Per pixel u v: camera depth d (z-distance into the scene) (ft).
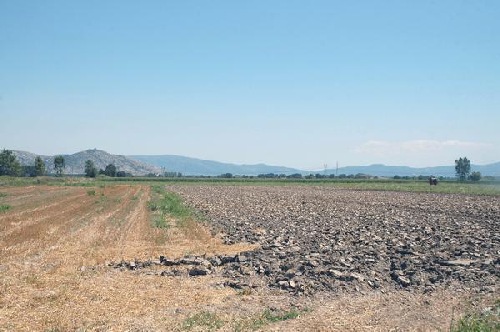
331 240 86.94
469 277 56.80
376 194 243.81
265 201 190.60
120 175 629.51
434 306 46.60
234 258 69.56
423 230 101.04
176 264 66.95
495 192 246.68
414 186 337.52
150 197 205.26
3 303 46.85
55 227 104.63
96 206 158.71
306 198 210.59
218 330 39.91
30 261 67.77
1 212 137.49
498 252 73.10
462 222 116.16
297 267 62.28
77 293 50.72
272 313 44.75
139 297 49.65
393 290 53.01
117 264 66.39
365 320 42.39
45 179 403.54
